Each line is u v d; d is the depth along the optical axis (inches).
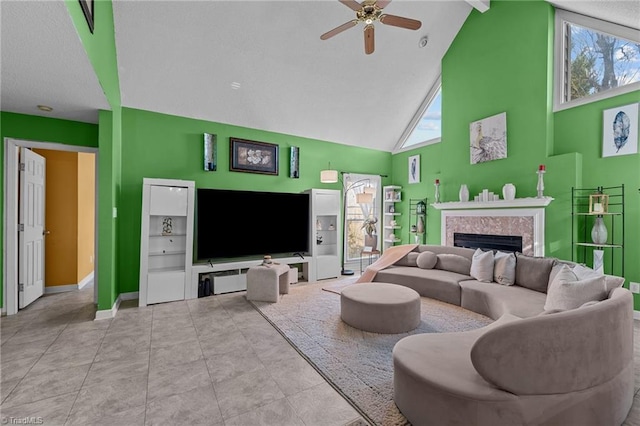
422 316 131.2
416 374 63.4
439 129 234.8
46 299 161.3
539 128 162.1
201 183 184.7
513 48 173.9
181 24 142.0
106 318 131.6
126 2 128.8
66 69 94.9
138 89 160.4
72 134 144.4
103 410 70.6
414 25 114.3
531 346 55.6
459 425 56.8
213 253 175.6
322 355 97.1
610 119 141.3
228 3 140.5
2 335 113.3
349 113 219.9
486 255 146.6
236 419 67.7
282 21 154.6
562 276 95.1
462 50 200.8
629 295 69.6
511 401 54.9
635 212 134.2
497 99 181.6
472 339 77.2
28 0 62.4
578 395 58.1
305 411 70.5
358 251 255.0
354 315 120.3
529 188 166.4
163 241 168.9
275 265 168.7
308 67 180.5
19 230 142.5
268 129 208.5
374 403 72.6
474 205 185.2
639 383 82.2
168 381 82.8
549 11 159.6
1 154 134.2
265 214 193.5
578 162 148.6
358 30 169.9
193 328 120.8
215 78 168.6
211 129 188.5
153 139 171.2
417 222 235.9
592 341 58.6
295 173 218.4
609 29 143.5
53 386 80.3
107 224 134.0
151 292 151.3
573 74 158.2
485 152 186.5
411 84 218.2
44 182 168.6
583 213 140.3
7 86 107.9
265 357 96.8
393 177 268.7
